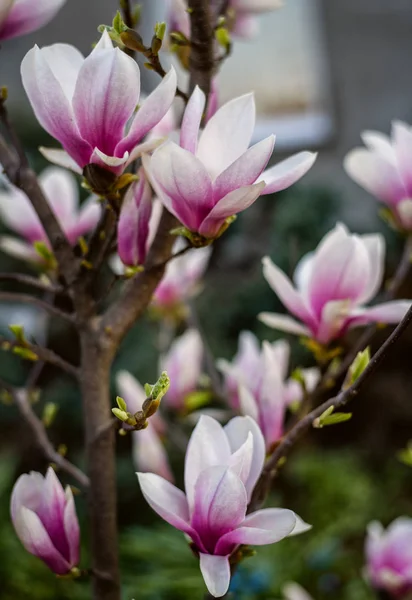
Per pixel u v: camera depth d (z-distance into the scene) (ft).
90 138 3.18
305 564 8.80
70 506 3.34
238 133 3.16
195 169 3.06
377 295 12.08
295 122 20.49
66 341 12.10
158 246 3.55
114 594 3.61
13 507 3.34
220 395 4.84
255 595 7.43
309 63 20.34
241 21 4.23
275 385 3.64
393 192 4.10
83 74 3.09
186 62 3.81
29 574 7.80
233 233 14.49
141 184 3.38
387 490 12.09
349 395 3.26
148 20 18.45
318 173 20.06
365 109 20.18
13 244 4.64
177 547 7.34
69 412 11.75
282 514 3.16
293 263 4.28
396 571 4.77
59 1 3.56
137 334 11.73
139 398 4.56
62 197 4.50
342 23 20.02
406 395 14.25
